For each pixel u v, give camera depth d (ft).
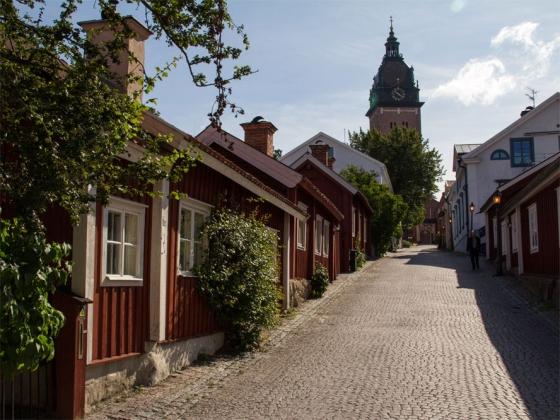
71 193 19.25
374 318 51.60
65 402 22.75
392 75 312.71
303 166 102.17
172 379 30.50
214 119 23.98
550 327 46.14
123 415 23.86
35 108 18.28
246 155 57.47
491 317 51.29
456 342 40.19
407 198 204.44
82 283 23.99
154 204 30.53
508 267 87.56
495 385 28.50
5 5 18.63
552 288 57.26
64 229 24.47
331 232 84.07
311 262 68.13
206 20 22.68
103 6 21.66
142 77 23.43
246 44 23.63
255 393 27.58
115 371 26.66
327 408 24.79
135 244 29.09
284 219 55.52
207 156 33.58
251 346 38.70
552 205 59.06
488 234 111.86
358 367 32.96
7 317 17.37
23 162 19.19
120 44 21.83
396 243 180.45
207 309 37.01
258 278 38.81
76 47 20.71
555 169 51.34
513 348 38.01
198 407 25.18
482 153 137.18
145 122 29.01
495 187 135.74
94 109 19.40
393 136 206.80
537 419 22.95
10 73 18.92
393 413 23.88
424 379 29.84
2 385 23.53
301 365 33.86
